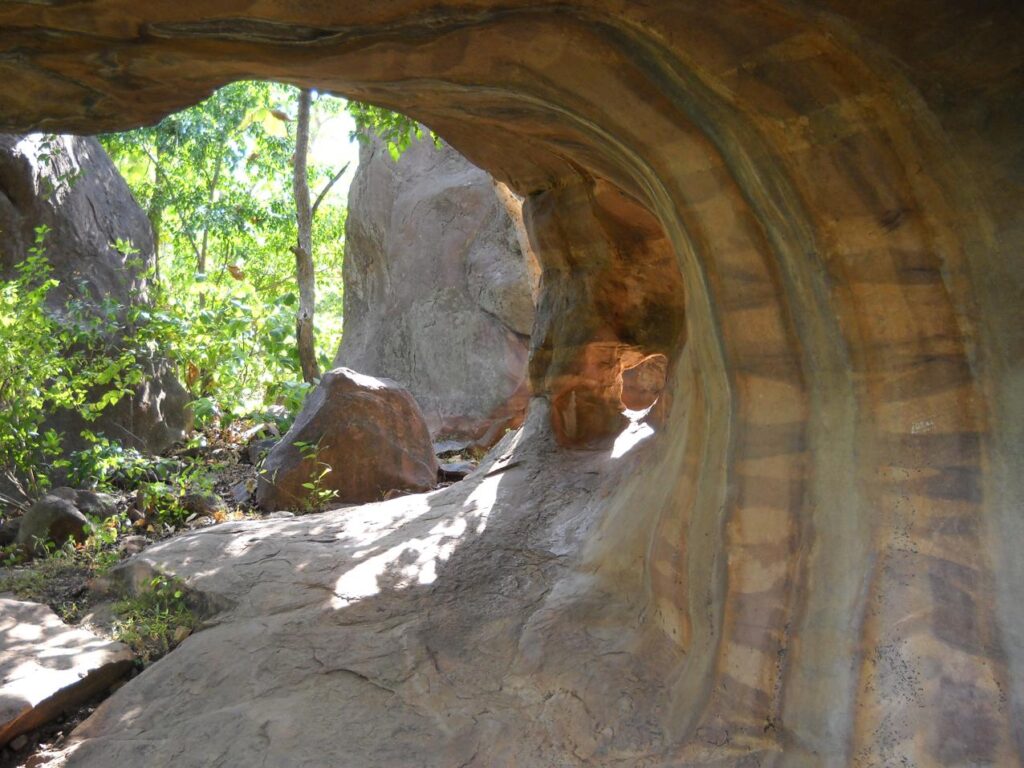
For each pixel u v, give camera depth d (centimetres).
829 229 261
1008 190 223
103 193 988
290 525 582
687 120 273
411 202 1141
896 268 251
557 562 466
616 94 283
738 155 269
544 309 580
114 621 497
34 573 567
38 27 277
